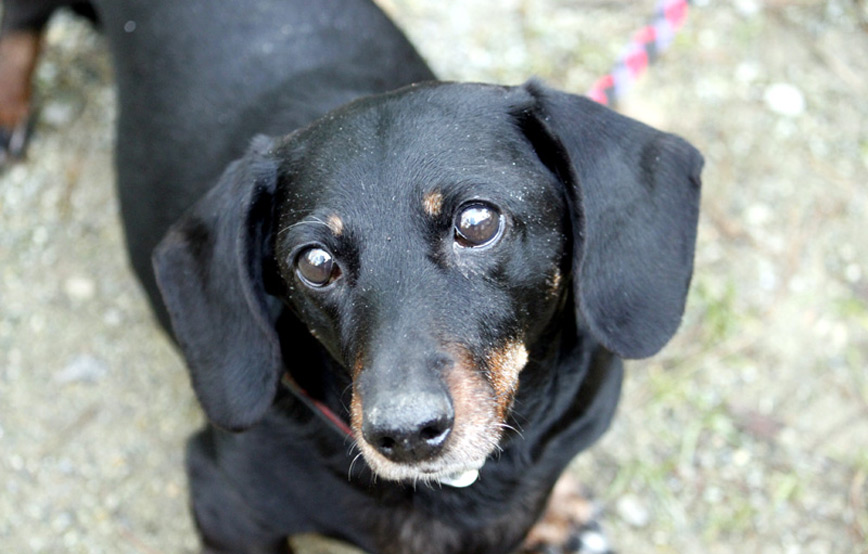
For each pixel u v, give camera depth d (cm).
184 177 49
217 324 41
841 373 58
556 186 38
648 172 39
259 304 40
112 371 61
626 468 56
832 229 63
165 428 59
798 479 55
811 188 65
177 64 52
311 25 52
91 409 59
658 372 59
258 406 41
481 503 44
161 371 61
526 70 71
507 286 36
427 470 35
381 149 36
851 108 68
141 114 52
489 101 38
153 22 53
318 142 38
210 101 50
